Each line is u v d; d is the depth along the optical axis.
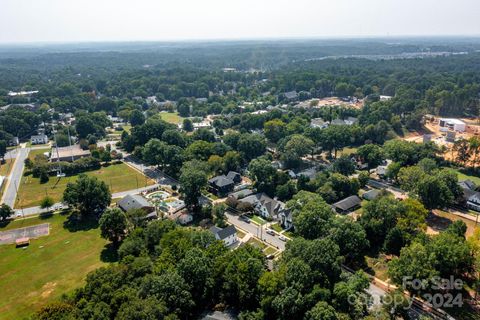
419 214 97.56
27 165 164.50
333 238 87.12
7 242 103.69
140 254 84.06
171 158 156.25
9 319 74.31
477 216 115.50
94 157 172.00
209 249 81.00
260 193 128.12
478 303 76.12
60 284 85.38
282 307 64.94
